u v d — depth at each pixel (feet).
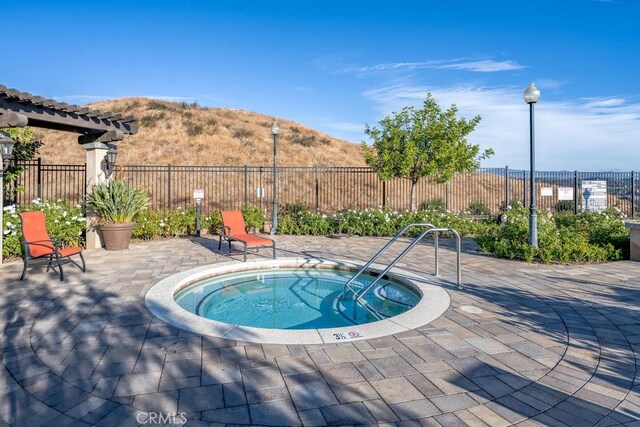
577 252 28.53
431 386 10.75
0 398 10.11
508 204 57.11
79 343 13.57
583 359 12.56
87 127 32.01
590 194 57.31
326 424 8.99
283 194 74.23
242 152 98.94
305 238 42.24
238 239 29.63
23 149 36.76
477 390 10.56
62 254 23.21
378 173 52.85
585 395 10.37
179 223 42.55
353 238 42.14
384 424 9.02
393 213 46.83
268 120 134.72
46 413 9.43
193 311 19.99
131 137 98.89
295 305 21.26
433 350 13.11
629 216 58.08
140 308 17.43
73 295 19.45
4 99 25.48
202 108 132.05
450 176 51.34
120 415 9.30
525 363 12.22
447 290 20.70
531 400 10.10
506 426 9.00
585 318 16.48
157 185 73.31
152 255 31.01
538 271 25.52
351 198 74.90
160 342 13.65
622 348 13.46
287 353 12.78
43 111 28.09
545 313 17.08
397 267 26.50
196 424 8.94
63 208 32.89
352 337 14.12
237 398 10.05
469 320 16.10
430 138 49.70
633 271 25.59
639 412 9.61
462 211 61.36
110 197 33.24
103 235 33.12
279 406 9.70
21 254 28.96
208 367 11.77
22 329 14.87
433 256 31.09
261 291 23.89
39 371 11.55
